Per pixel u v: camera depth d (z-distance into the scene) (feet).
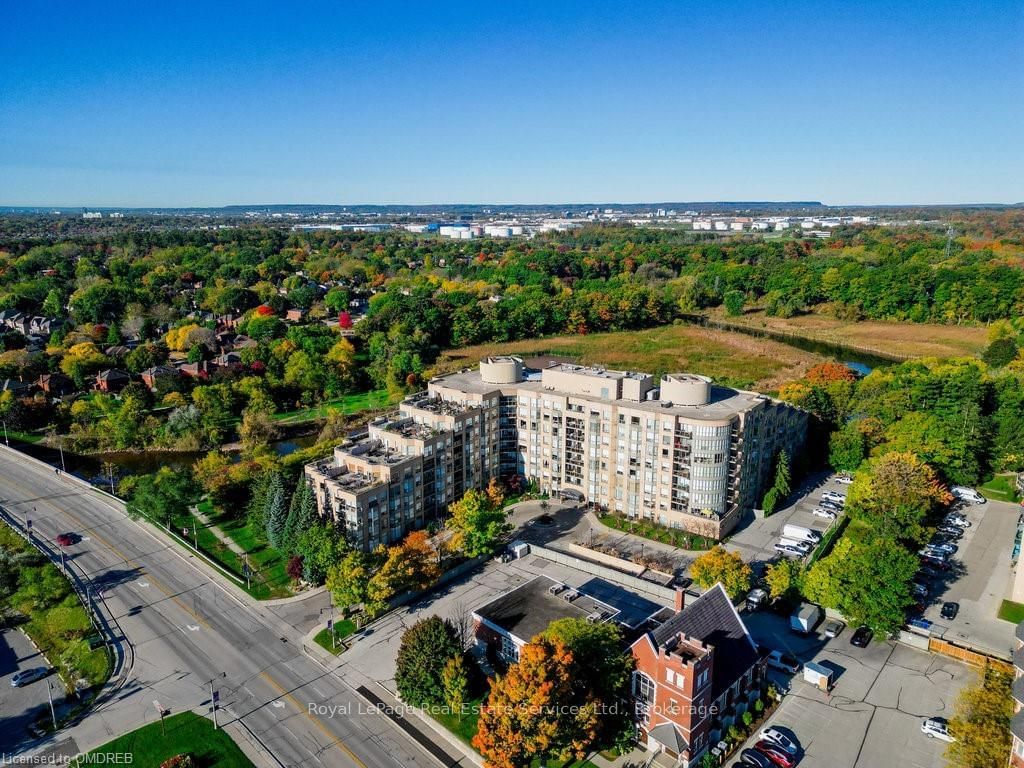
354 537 462.60
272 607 429.38
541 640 312.91
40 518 546.26
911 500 485.56
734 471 507.71
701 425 488.02
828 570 405.18
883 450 585.63
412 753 315.78
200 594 444.14
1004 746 269.64
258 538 509.35
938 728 316.60
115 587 451.94
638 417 516.32
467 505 466.29
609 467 541.34
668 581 444.96
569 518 539.29
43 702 351.05
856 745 313.53
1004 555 476.54
